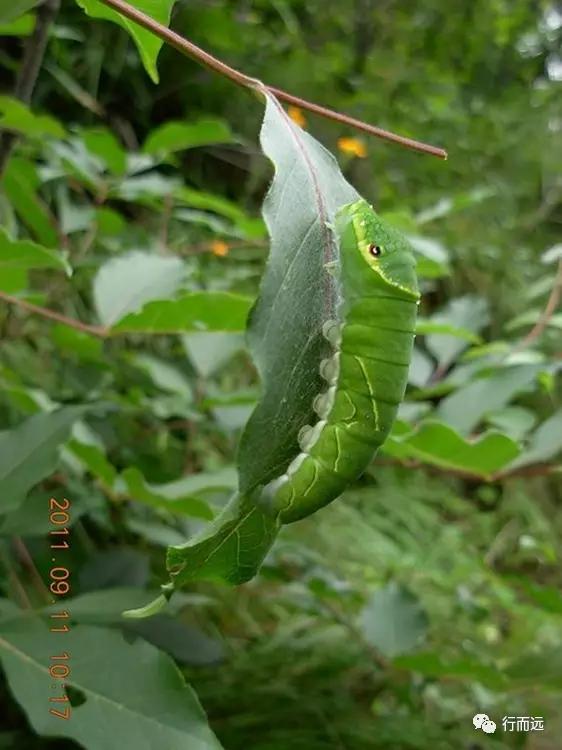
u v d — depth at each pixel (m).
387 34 0.72
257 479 0.09
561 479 0.66
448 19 0.75
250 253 0.44
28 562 0.25
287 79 0.59
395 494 0.50
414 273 0.11
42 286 0.33
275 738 0.25
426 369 0.28
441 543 0.47
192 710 0.14
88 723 0.13
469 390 0.23
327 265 0.10
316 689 0.27
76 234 0.35
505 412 0.27
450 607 0.37
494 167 0.74
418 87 0.68
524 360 0.27
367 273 0.11
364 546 0.42
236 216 0.29
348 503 0.47
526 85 0.81
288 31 0.64
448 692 0.32
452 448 0.18
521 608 0.39
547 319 0.29
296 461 0.10
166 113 0.56
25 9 0.11
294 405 0.10
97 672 0.14
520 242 0.71
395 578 0.40
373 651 0.27
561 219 0.76
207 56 0.11
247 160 0.58
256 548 0.10
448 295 0.63
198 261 0.39
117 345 0.36
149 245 0.33
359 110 0.62
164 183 0.29
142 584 0.24
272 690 0.26
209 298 0.18
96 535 0.30
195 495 0.19
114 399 0.27
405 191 0.65
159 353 0.37
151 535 0.24
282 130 0.11
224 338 0.27
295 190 0.10
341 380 0.11
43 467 0.17
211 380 0.32
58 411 0.18
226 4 0.59
